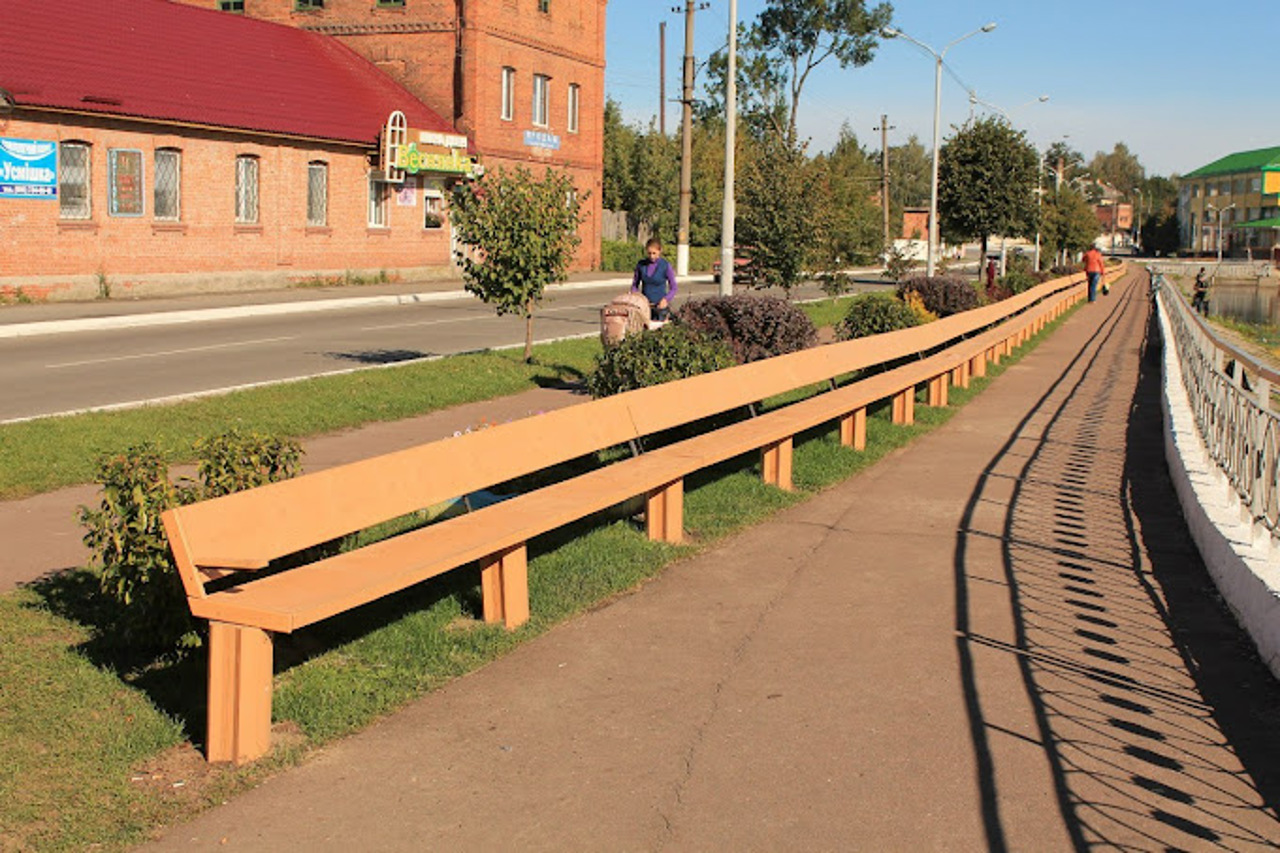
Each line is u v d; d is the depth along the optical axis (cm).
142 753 463
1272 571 628
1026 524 879
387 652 575
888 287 4922
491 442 682
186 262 2912
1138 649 604
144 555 525
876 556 778
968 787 445
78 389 1415
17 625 594
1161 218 14012
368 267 3525
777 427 951
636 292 1445
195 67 3109
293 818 418
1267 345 3928
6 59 2588
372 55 3916
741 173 2662
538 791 441
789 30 6419
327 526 543
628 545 773
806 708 520
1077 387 1836
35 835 397
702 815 423
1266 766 466
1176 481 1002
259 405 1272
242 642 455
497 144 3962
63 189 2616
